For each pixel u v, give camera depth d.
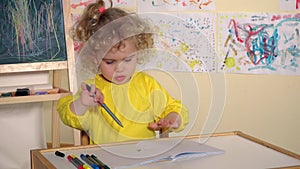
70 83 2.53
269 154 1.37
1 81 2.57
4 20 2.45
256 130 2.98
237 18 2.89
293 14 2.77
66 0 2.54
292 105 2.87
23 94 2.39
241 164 1.27
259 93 2.93
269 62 2.87
